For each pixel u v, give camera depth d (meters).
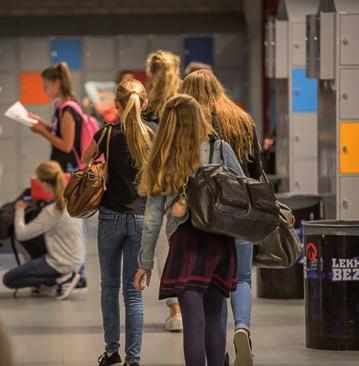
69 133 17.11
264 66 31.31
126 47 33.72
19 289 17.89
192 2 33.78
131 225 10.77
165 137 9.09
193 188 8.98
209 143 9.74
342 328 12.15
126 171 10.73
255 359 11.70
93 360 11.81
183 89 10.61
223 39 33.72
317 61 15.35
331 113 15.39
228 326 13.95
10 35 33.50
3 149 33.66
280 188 20.17
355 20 15.02
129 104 10.68
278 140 20.75
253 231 9.13
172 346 12.55
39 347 12.65
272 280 16.55
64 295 16.77
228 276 9.25
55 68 17.19
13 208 17.36
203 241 9.10
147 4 33.81
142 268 9.36
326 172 15.89
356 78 15.05
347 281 12.12
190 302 9.00
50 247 16.86
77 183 10.77
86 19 33.72
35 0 33.59
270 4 30.34
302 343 12.66
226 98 10.68
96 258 23.00
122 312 15.23
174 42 33.75
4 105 33.56
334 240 12.09
